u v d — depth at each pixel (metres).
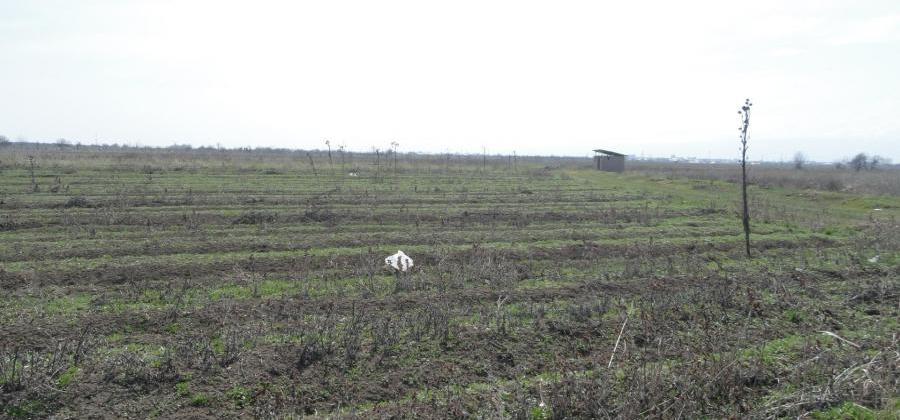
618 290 11.22
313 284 11.28
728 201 28.38
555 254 14.64
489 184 33.59
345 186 28.80
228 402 6.64
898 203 27.66
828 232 18.48
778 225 19.73
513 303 10.23
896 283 11.53
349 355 7.72
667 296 10.37
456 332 8.55
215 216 18.23
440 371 7.48
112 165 35.56
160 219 17.62
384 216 19.34
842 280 12.35
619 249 15.23
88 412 6.30
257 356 7.59
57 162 36.34
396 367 7.57
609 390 6.62
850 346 8.10
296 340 8.16
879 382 6.63
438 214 20.02
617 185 37.72
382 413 6.28
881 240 16.38
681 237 17.19
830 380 6.75
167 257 12.90
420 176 38.34
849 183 40.22
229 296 10.35
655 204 25.53
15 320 8.69
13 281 10.78
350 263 13.12
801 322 9.34
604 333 8.74
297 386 7.01
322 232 16.75
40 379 6.67
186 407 6.50
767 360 7.57
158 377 6.96
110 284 11.09
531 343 8.37
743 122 14.88
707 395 6.68
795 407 6.34
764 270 13.08
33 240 14.59
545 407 6.41
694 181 41.44
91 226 16.56
